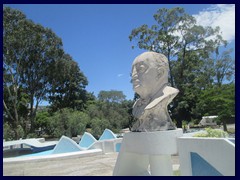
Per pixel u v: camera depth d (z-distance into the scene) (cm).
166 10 2773
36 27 2639
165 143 600
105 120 2802
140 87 666
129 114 3372
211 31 2786
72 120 2566
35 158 1022
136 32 2839
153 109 634
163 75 678
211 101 2356
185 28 2783
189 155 588
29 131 2877
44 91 3038
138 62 678
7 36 2505
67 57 3259
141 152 621
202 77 2842
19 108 2948
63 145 1268
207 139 546
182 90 2839
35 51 2739
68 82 3447
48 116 3356
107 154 1216
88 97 3947
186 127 2752
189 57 2802
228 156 502
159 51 2848
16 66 2709
